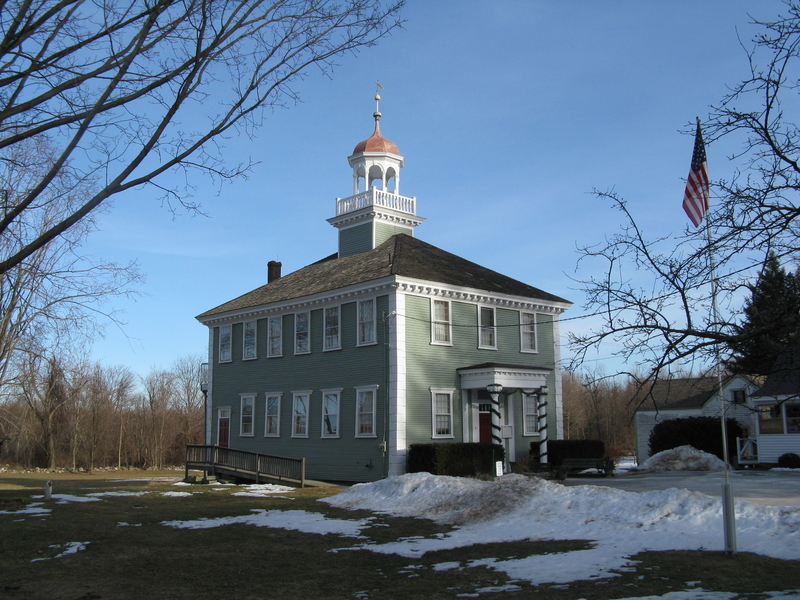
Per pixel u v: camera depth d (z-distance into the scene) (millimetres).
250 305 37688
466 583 10914
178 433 72250
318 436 32844
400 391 29406
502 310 34406
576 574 10922
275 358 36188
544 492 17891
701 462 33062
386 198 39188
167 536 16203
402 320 30078
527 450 33750
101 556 14016
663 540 12961
